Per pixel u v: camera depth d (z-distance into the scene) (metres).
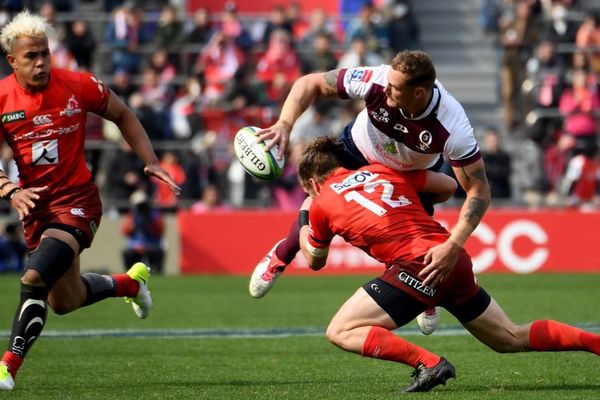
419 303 20.45
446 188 22.84
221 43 66.31
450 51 77.94
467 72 76.94
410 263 20.31
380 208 20.70
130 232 55.47
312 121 61.44
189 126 63.38
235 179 61.47
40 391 21.89
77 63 65.25
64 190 22.08
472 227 20.14
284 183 60.19
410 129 20.84
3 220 57.97
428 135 20.70
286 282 51.84
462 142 20.47
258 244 57.03
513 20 72.81
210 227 57.06
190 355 28.44
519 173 68.31
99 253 57.44
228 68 66.00
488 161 60.59
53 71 22.14
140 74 67.38
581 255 56.69
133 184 58.97
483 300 20.89
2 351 29.62
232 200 61.47
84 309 40.94
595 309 38.78
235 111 64.25
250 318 37.62
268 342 31.25
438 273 19.83
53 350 29.58
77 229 21.80
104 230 57.34
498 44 76.12
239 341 31.52
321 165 21.61
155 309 40.69
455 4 79.19
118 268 57.34
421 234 20.52
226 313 39.22
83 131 22.42
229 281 52.59
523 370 24.59
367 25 69.06
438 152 21.05
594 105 65.12
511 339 21.11
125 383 23.22
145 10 72.56
